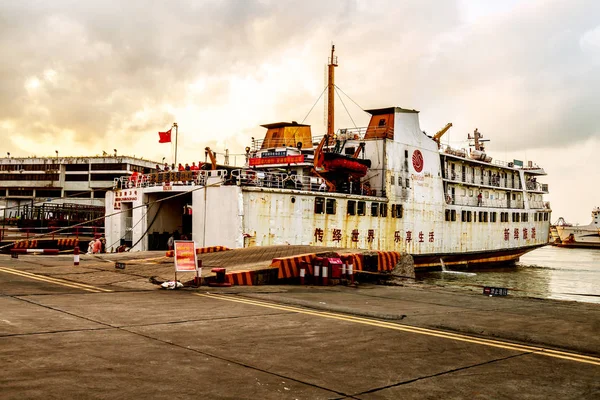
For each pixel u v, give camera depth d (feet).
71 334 26.99
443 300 51.44
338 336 29.96
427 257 145.28
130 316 33.27
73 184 321.73
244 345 26.63
